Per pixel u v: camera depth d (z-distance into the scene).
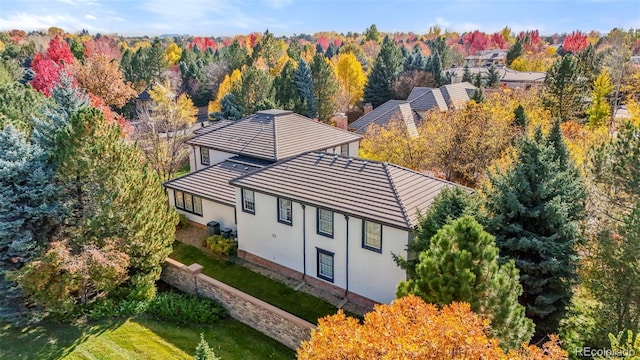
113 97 50.72
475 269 9.82
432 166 29.67
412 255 15.80
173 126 33.81
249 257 21.36
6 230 16.20
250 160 26.69
